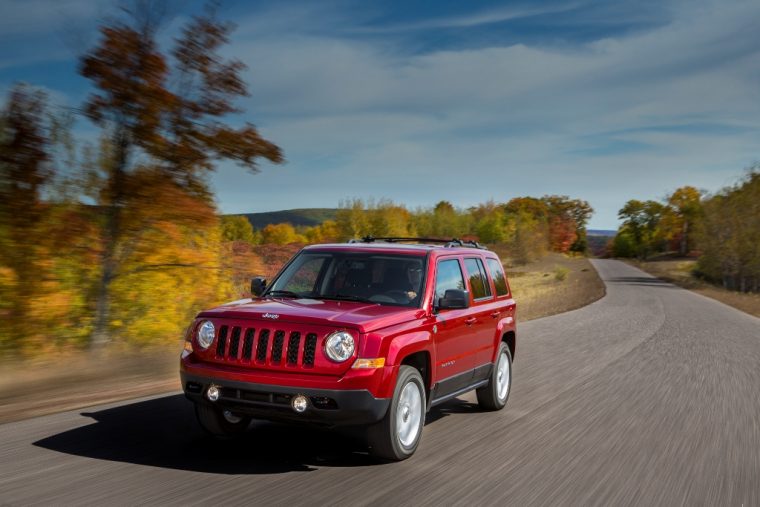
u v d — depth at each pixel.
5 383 8.20
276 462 5.51
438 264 6.81
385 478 5.26
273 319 5.45
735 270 62.50
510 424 7.44
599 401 8.91
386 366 5.44
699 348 15.23
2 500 4.35
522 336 16.55
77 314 10.12
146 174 10.04
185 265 10.88
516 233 90.75
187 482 4.87
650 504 4.95
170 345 11.27
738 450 6.61
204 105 10.05
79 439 5.82
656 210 164.00
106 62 9.48
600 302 32.09
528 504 4.84
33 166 9.36
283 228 88.81
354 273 6.62
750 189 62.56
